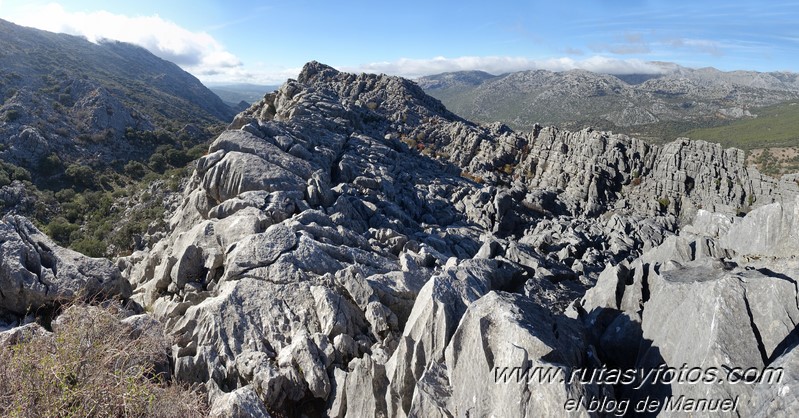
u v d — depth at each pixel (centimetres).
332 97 9631
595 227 6094
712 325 1010
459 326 1280
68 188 13488
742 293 1041
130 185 14538
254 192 3772
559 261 4625
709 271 1288
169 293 2662
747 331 987
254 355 1922
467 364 1205
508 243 3938
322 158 5709
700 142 7725
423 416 1208
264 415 1480
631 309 1404
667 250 1736
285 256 2602
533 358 1052
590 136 8669
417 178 7225
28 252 2227
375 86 15850
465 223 6138
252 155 4306
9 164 12838
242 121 5628
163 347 1952
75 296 1967
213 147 4794
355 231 3803
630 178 7981
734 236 1562
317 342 1969
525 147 9844
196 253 2730
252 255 2611
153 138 18912
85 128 17238
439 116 14512
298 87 9244
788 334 962
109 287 2325
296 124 6850
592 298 1579
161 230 5628
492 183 8769
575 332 1255
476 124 15450
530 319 1192
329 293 2261
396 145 8900
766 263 1320
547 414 961
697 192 7362
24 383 1120
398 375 1436
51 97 18575
